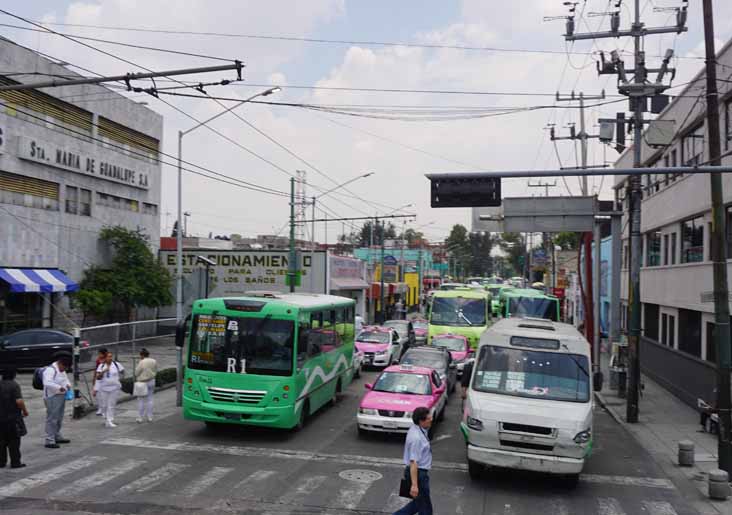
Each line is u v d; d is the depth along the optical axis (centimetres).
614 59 2145
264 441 1470
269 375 1465
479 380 1261
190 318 1533
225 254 4375
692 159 2403
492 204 1361
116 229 3469
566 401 1202
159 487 1101
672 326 2638
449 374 2109
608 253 4259
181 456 1313
